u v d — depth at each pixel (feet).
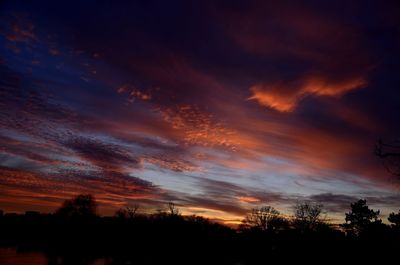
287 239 209.67
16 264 171.53
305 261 181.78
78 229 353.10
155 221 319.68
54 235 352.69
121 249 278.67
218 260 228.43
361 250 158.40
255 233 271.08
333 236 188.14
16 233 348.18
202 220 313.32
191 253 258.78
